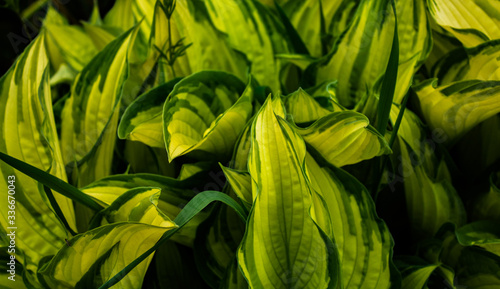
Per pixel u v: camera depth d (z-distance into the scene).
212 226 0.60
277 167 0.54
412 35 0.67
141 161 0.68
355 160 0.59
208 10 0.71
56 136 0.61
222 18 0.71
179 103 0.61
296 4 0.75
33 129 0.61
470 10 0.68
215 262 0.60
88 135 0.65
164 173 0.68
